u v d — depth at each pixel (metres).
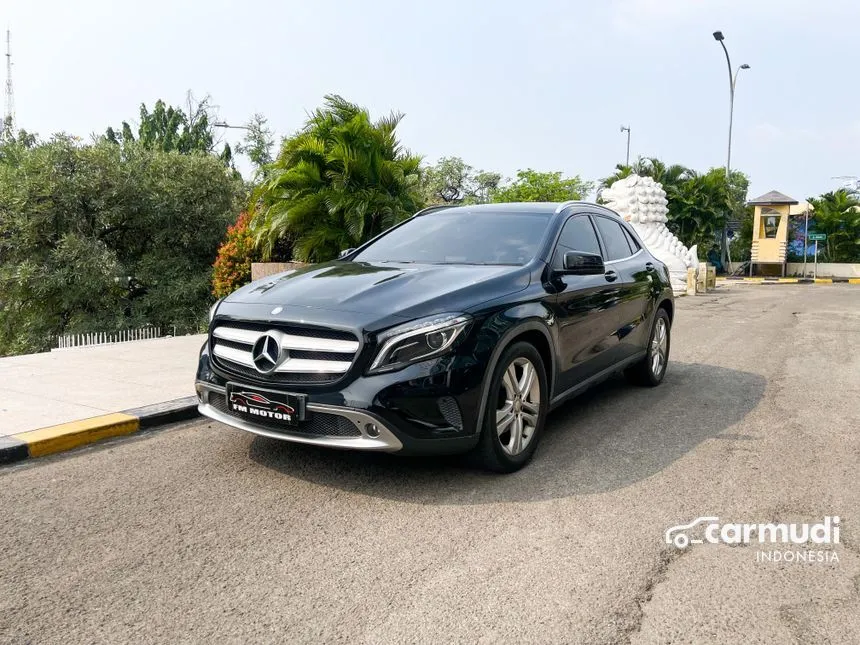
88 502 3.69
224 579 2.87
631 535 3.30
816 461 4.42
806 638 2.46
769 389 6.63
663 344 6.81
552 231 4.92
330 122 10.98
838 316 14.07
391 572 2.93
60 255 19.67
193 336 9.58
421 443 3.57
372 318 3.58
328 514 3.53
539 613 2.61
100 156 20.89
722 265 38.44
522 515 3.52
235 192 23.38
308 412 3.60
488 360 3.75
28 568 2.96
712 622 2.55
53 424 4.77
